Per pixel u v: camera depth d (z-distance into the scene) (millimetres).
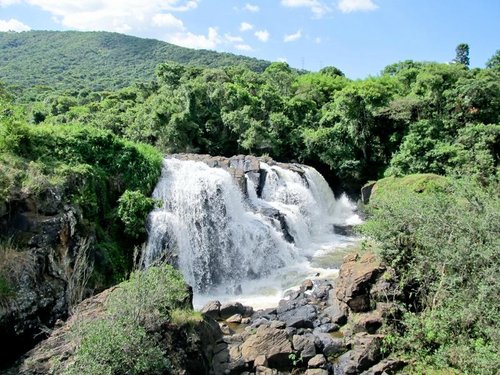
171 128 39188
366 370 12422
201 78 54781
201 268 22312
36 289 13797
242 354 13070
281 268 23312
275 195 30625
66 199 16719
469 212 14039
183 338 11133
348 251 26234
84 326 10258
